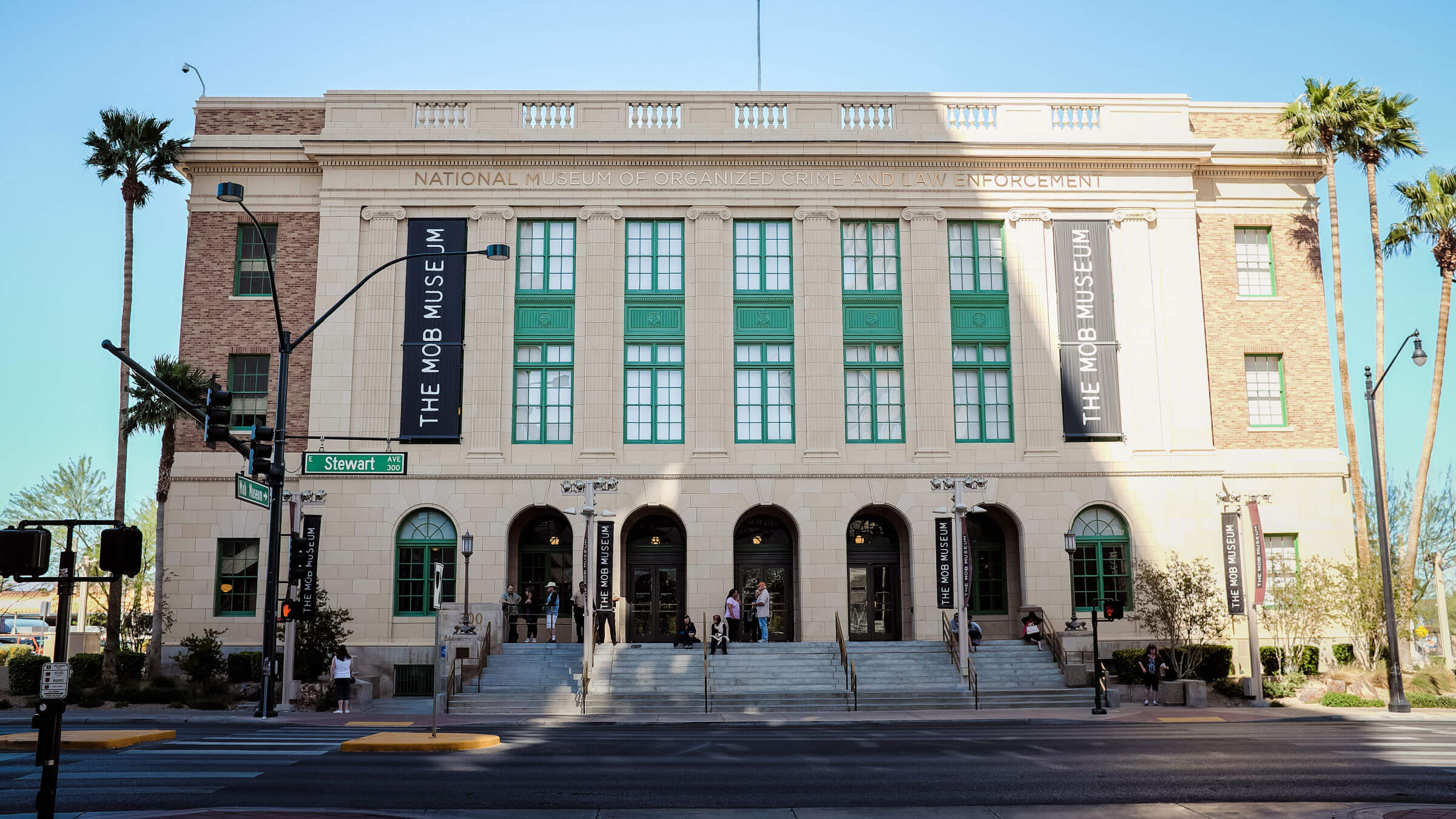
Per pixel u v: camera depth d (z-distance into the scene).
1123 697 34.69
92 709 30.70
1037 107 40.97
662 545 40.19
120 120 39.06
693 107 40.62
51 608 60.22
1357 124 39.78
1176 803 14.10
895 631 40.00
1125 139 40.75
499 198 39.84
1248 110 41.56
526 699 31.06
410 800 13.87
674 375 39.53
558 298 39.62
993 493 38.69
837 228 40.22
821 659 34.56
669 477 38.44
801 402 39.19
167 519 38.00
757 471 38.62
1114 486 38.88
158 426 37.41
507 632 37.47
